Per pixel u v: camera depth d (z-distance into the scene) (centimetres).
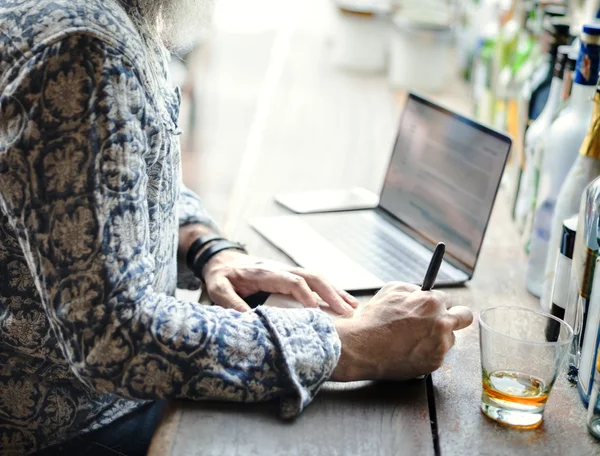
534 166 150
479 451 93
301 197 177
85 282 97
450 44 280
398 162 167
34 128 95
